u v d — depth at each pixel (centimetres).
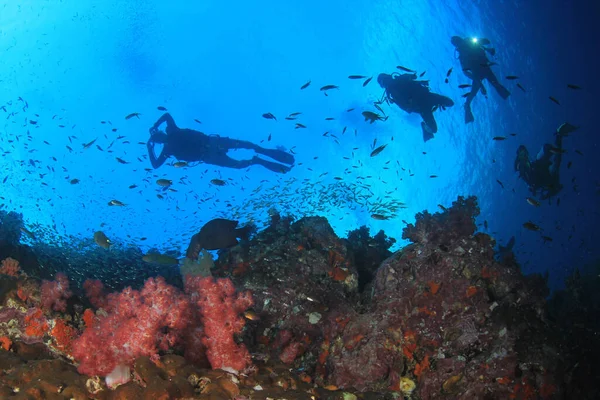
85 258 906
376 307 408
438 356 362
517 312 368
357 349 383
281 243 532
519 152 1077
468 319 370
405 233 455
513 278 399
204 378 276
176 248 1085
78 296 411
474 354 358
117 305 299
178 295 338
